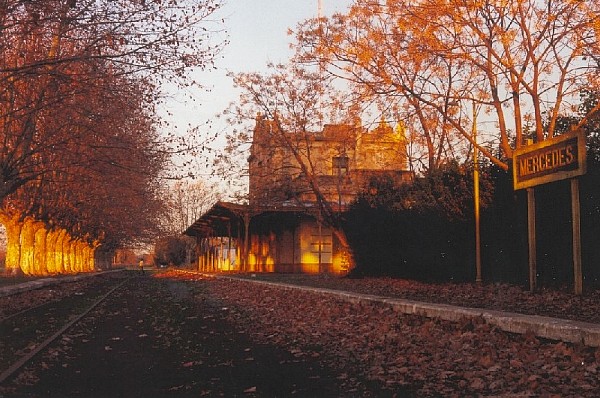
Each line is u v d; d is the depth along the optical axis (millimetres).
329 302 18203
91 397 7602
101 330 14742
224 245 77250
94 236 67750
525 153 16344
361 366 9445
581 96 20000
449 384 8008
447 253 23484
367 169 33031
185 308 20734
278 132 32719
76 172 25953
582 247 17484
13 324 15984
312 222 48594
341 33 21000
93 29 16969
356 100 21312
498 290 17672
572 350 8461
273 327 14602
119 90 18641
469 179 22734
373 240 27812
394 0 19219
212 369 9453
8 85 19688
